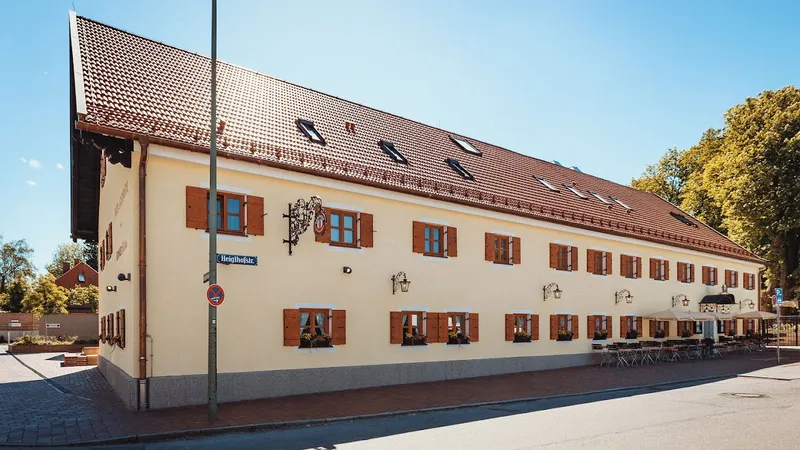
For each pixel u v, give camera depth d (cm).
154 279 1270
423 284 1808
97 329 3803
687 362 2494
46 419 1138
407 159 2027
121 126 1245
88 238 2464
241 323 1388
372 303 1664
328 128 1916
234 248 1390
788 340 3581
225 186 1394
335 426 1128
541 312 2214
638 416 1205
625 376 1978
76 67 1405
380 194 1706
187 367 1297
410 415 1257
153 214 1283
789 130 3725
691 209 4750
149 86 1526
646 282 2780
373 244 1684
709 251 3177
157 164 1300
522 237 2175
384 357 1678
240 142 1472
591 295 2453
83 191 2186
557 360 2247
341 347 1576
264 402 1349
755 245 4041
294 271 1495
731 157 4019
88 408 1253
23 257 7269
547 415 1234
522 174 2611
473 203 1948
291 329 1464
